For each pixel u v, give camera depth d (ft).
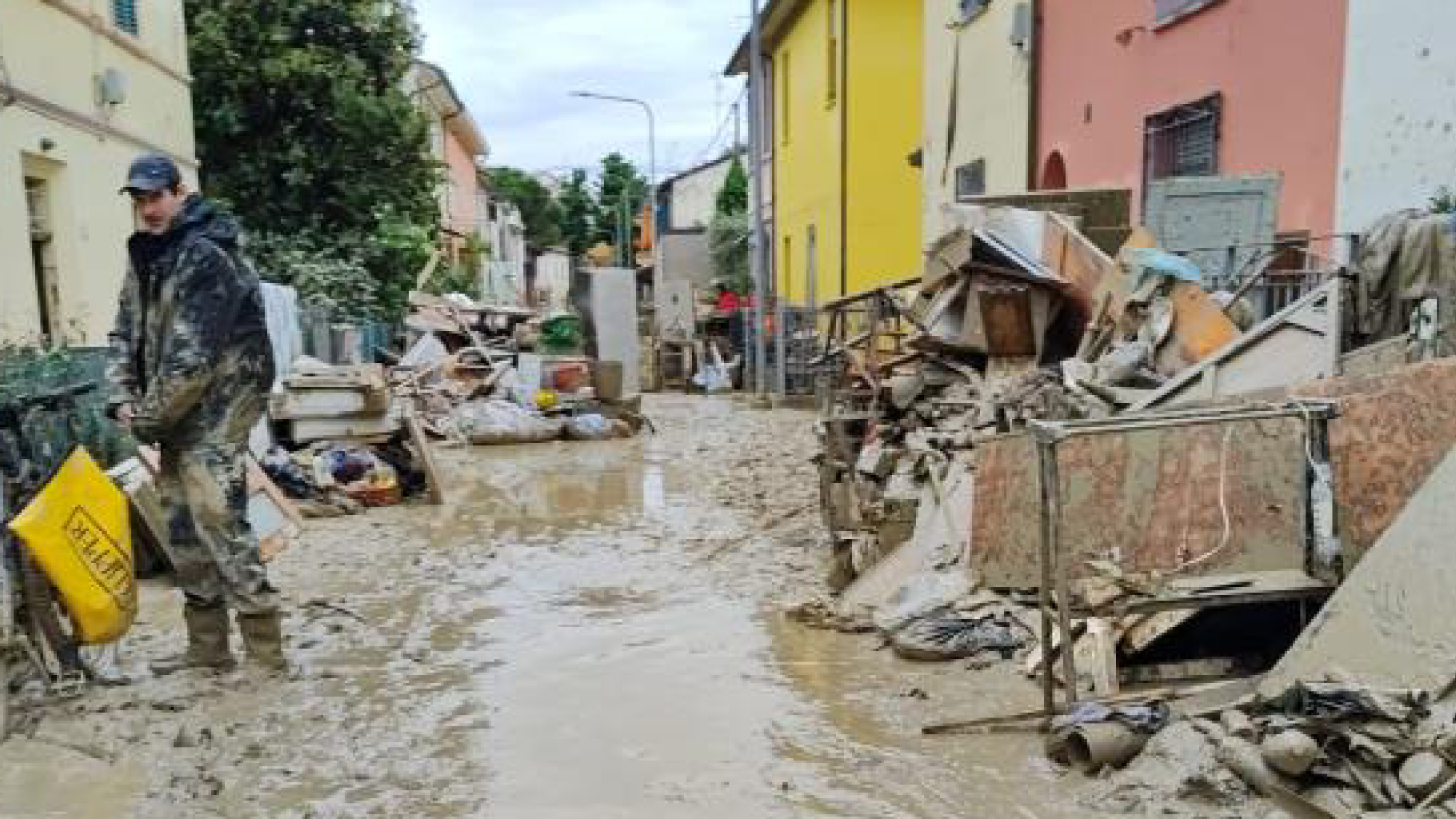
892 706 15.20
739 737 14.35
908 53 66.49
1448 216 17.13
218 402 16.55
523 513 32.14
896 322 33.78
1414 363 15.46
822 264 74.02
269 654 17.37
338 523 30.58
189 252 16.12
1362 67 21.85
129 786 13.20
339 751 14.19
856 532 22.52
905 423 24.85
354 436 36.09
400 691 16.48
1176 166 30.78
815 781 12.87
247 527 17.22
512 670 17.42
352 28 67.15
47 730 14.79
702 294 106.22
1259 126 26.13
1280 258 24.12
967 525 19.60
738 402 70.18
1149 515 16.20
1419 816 9.76
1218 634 15.53
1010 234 26.16
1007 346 25.39
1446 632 11.12
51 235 35.83
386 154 67.51
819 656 17.75
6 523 15.74
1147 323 21.91
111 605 16.20
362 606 21.56
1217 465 15.89
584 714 15.35
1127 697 13.50
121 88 38.99
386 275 70.13
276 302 43.11
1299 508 15.34
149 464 23.11
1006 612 17.56
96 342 37.93
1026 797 12.10
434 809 12.50
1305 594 13.87
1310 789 10.54
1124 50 33.81
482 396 53.72
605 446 47.83
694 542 27.37
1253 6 26.27
